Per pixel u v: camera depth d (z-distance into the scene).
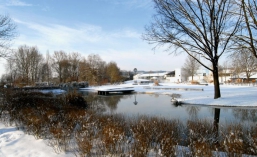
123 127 5.56
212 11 13.04
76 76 56.78
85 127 4.96
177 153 3.60
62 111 7.37
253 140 4.14
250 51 11.42
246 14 10.73
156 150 3.85
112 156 3.57
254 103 13.22
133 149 3.54
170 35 14.47
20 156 4.10
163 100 19.34
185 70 66.44
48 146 4.51
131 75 94.19
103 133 4.45
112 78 62.31
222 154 3.60
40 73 49.97
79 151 4.03
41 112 6.86
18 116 6.98
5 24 15.08
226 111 11.82
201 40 14.18
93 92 34.19
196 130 5.33
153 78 81.69
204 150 3.51
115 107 15.14
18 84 39.22
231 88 26.97
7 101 9.41
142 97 23.38
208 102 14.40
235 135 4.22
